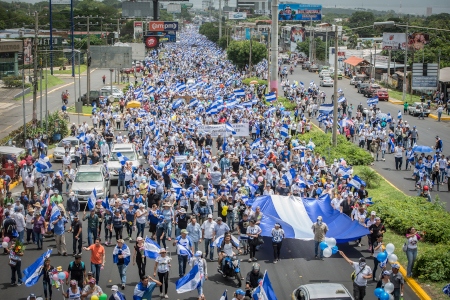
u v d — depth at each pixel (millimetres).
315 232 23656
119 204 24703
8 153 37781
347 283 21250
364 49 141500
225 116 55250
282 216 25438
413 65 77750
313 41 144500
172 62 134625
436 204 29547
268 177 32469
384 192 34406
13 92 84062
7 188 32562
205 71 112250
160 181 30141
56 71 117875
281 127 47125
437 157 38812
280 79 106875
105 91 78625
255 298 16875
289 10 170250
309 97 71125
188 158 36656
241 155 39156
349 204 27453
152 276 21766
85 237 26547
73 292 17547
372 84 85000
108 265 23078
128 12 174500
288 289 20625
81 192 30719
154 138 44312
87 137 44000
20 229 24922
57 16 173375
